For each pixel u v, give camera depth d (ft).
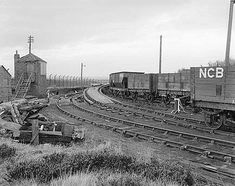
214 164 33.99
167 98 109.60
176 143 43.14
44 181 22.81
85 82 298.97
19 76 134.10
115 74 157.58
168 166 26.61
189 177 25.18
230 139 46.32
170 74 107.14
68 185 20.62
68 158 26.73
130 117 74.84
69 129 42.80
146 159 28.71
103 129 59.67
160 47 153.69
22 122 56.13
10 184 21.95
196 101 59.57
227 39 72.28
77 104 108.37
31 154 30.81
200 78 57.67
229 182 27.91
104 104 104.06
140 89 125.90
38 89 133.59
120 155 27.99
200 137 46.42
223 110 53.88
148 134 51.93
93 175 23.18
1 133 43.29
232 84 50.78
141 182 22.47
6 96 106.93
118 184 21.85
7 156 30.04
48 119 69.21
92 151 28.78
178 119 69.92
